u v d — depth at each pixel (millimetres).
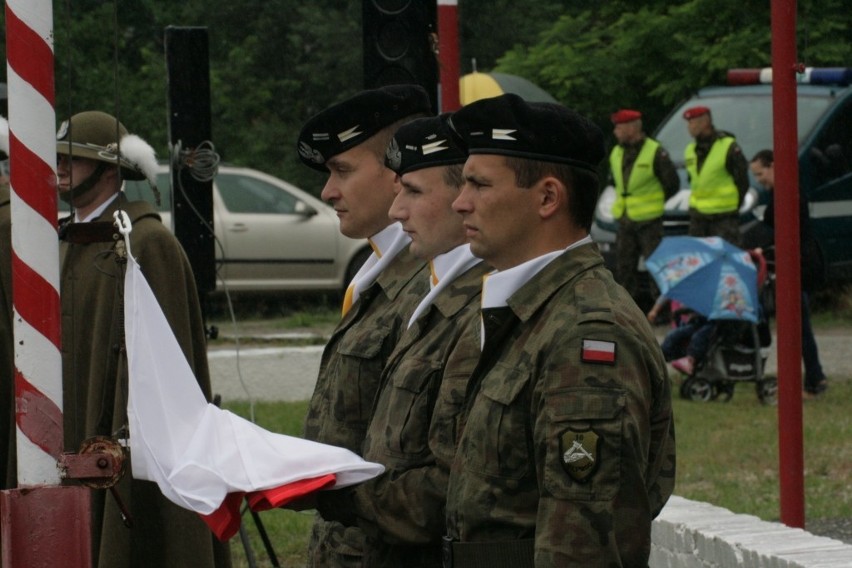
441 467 5883
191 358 9625
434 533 5934
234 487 5949
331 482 5973
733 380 19234
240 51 43562
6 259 10195
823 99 28812
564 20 37094
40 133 6031
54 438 6066
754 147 29094
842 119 28641
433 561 6078
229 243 30219
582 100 35562
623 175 26234
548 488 5039
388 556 6188
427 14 11781
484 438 5316
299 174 43562
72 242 9477
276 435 6180
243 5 44125
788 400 10883
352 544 6770
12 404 10086
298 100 44344
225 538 6035
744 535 9227
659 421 5309
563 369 5094
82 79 40375
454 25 11719
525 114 5426
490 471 5297
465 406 5602
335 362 7109
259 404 19766
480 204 5480
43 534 6043
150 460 6113
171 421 6207
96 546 9297
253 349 24812
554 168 5434
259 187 30891
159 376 6281
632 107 35719
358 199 7270
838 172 28438
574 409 5023
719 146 24859
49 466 6066
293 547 12766
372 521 5996
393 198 7238
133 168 9656
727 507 13305
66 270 9461
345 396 6949
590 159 5492
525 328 5367
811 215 28109
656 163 26016
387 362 6543
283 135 43688
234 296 30469
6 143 10969
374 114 7258
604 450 4984
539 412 5152
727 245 19016
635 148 26141
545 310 5348
